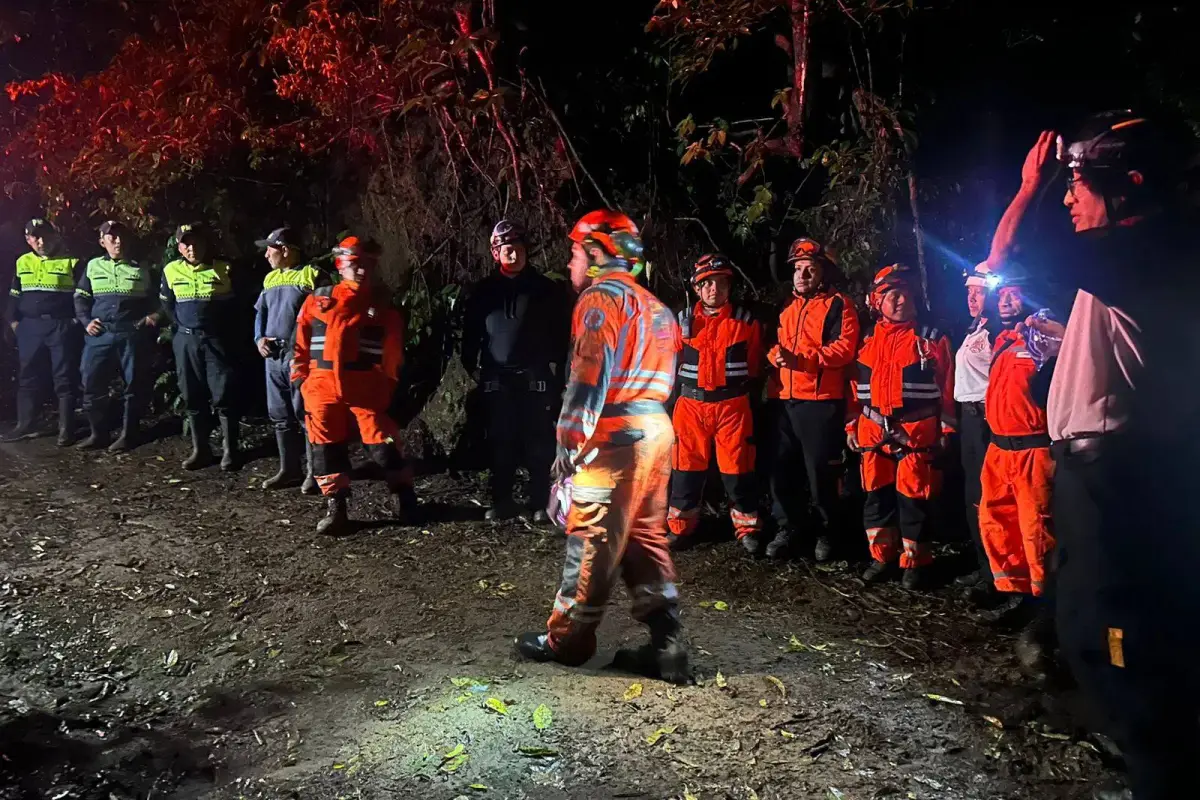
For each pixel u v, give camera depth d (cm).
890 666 439
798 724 380
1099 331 266
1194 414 255
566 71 814
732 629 486
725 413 592
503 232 640
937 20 711
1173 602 255
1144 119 270
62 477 771
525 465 668
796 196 743
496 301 646
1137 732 257
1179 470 256
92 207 999
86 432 901
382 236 860
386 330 630
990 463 474
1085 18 689
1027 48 709
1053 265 274
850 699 404
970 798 332
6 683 454
